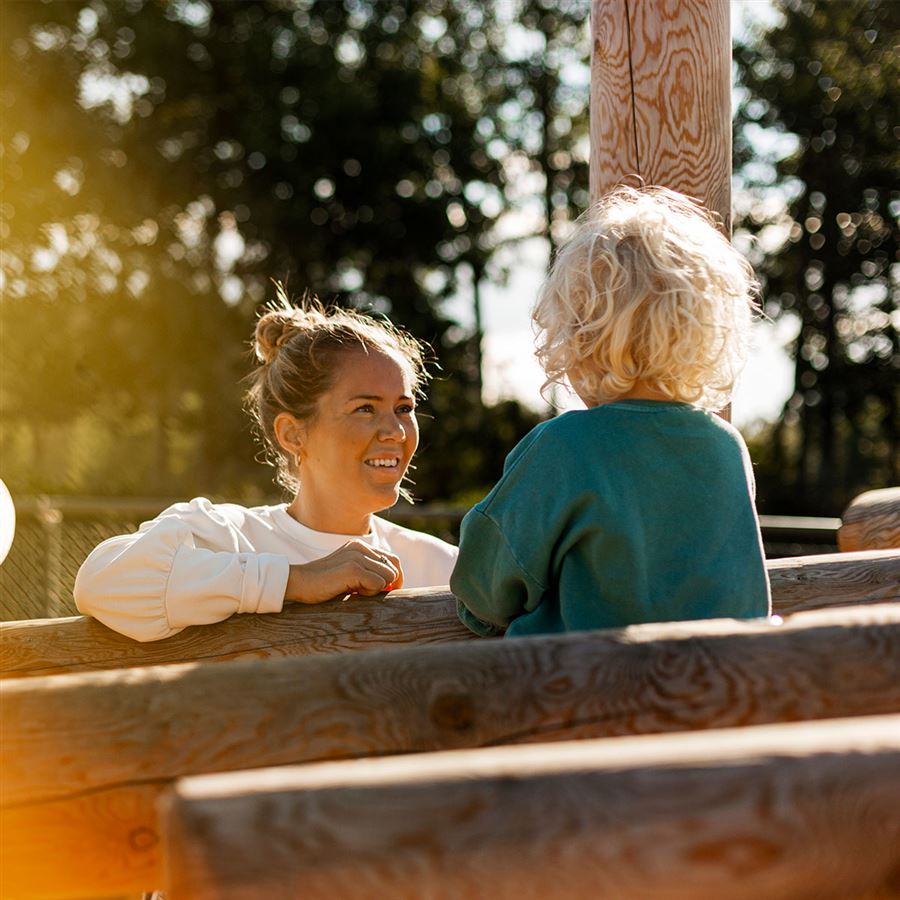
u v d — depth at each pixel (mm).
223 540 2238
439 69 21906
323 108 19688
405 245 21281
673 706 1378
